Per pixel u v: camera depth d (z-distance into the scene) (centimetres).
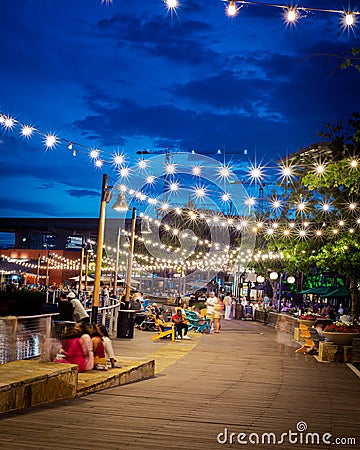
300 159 2164
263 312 4344
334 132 2211
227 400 1114
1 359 1228
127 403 1009
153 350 2097
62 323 1603
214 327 3412
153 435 741
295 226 3114
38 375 928
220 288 5162
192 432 777
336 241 2319
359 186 1614
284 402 1123
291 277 3838
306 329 2206
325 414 998
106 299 2922
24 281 5994
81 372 1252
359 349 1920
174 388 1248
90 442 677
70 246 13262
